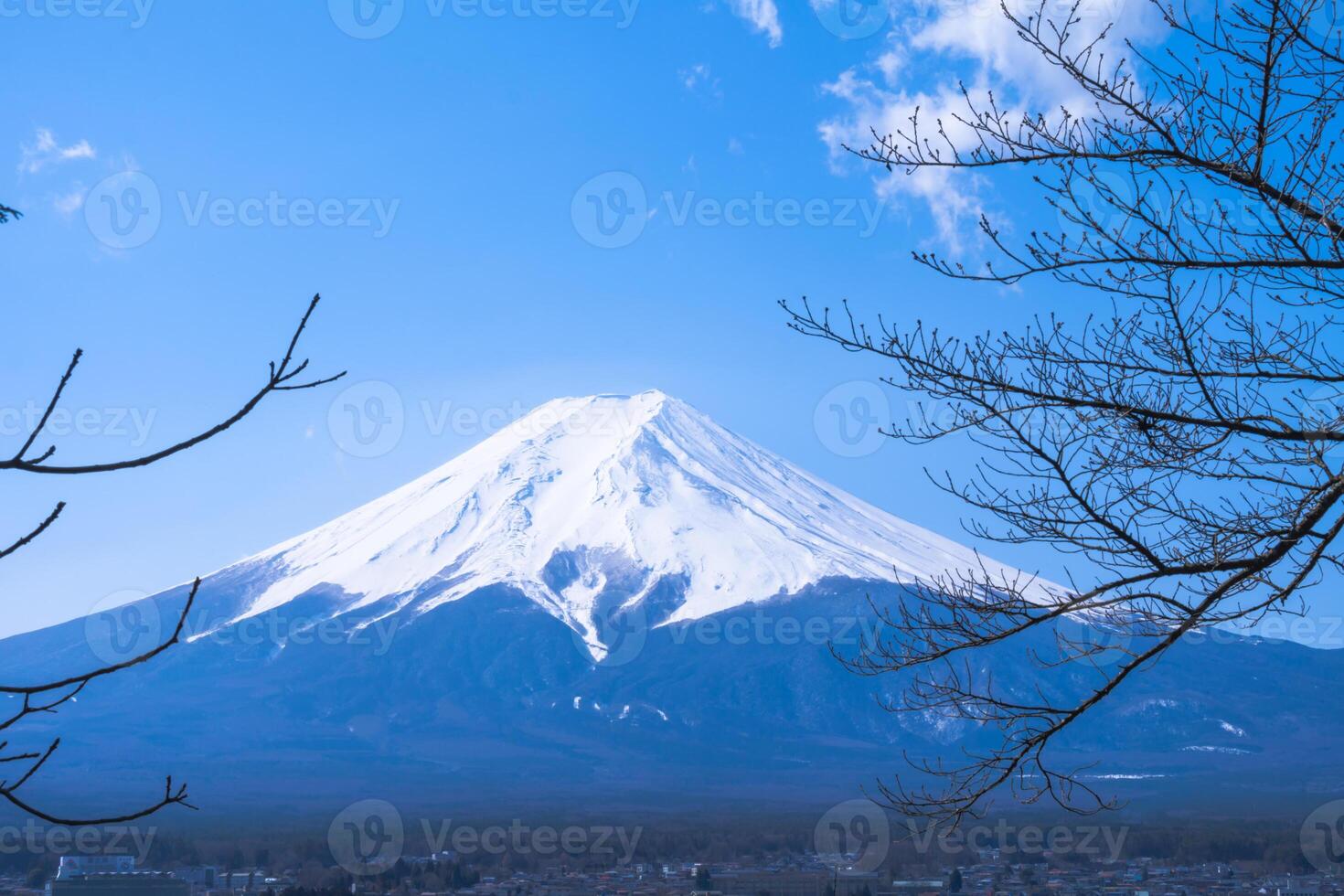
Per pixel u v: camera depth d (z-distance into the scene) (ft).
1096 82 23.25
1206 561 23.06
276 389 15.38
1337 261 22.44
